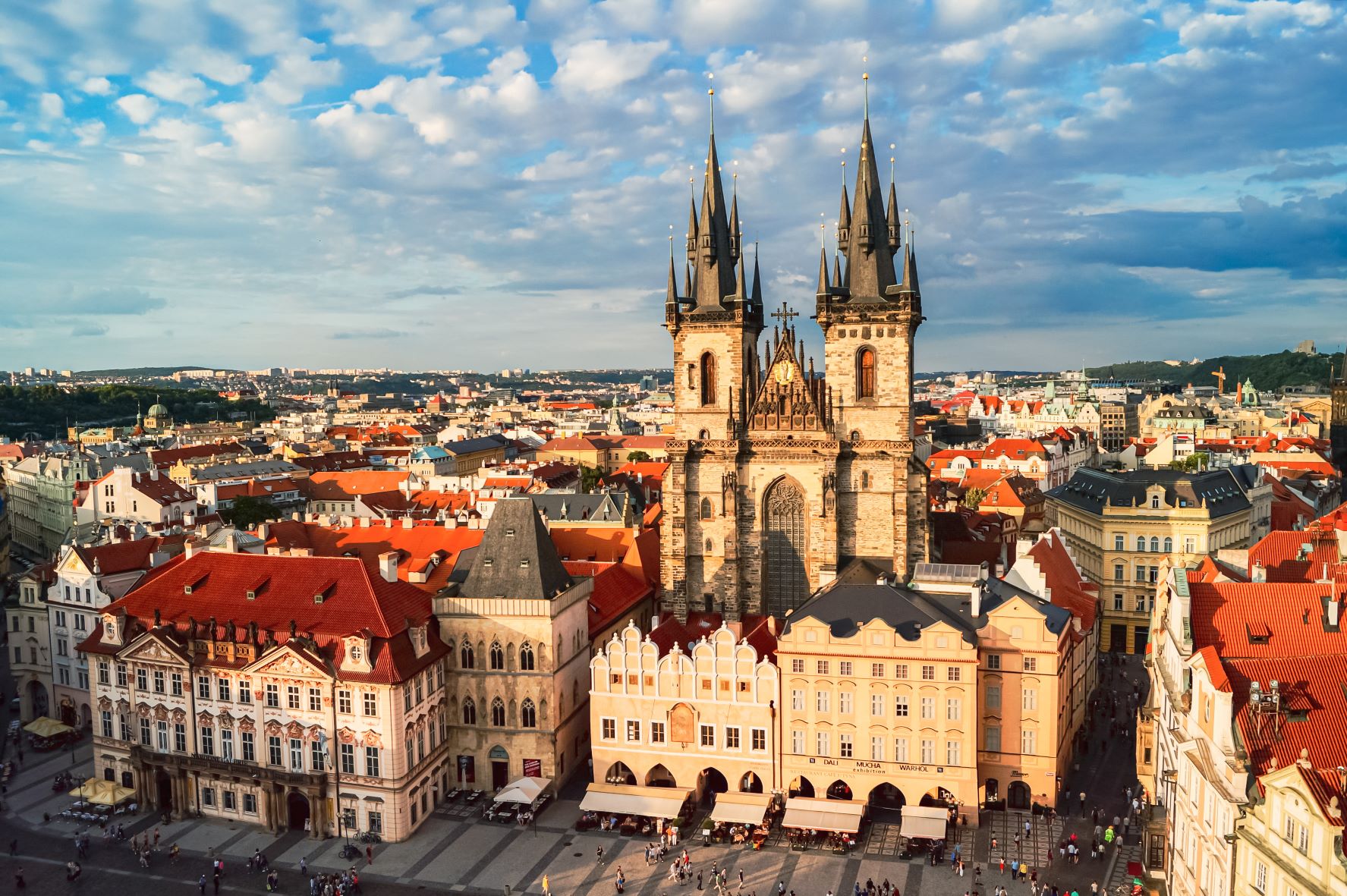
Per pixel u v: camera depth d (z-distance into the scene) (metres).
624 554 166.12
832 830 105.38
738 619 147.75
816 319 149.38
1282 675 75.50
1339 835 58.34
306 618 118.19
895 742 112.06
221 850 111.38
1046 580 138.88
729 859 106.62
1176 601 87.38
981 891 98.00
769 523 154.75
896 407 148.75
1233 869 69.69
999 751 114.12
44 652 149.88
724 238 157.50
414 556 160.00
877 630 111.62
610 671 119.88
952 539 186.38
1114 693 154.12
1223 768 71.81
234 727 118.06
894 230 151.00
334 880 102.44
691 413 155.12
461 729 124.00
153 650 120.75
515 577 122.56
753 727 116.19
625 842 111.06
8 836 114.75
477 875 104.31
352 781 113.12
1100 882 98.69
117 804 120.88
